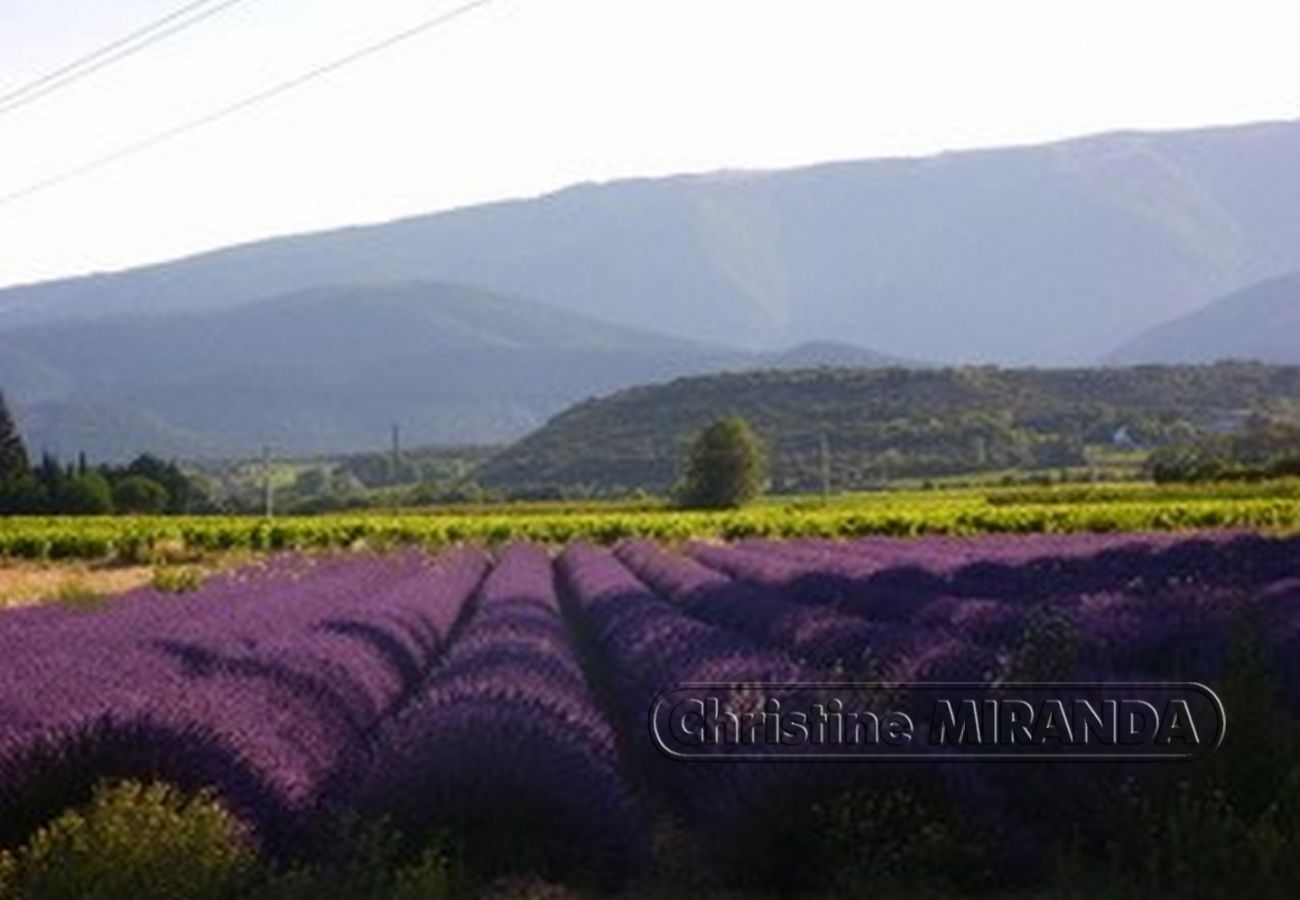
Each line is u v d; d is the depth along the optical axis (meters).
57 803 8.93
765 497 128.38
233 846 8.41
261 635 16.59
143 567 55.19
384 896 8.17
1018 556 34.38
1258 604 14.48
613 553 51.69
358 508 120.94
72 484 101.94
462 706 10.53
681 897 9.12
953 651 13.86
